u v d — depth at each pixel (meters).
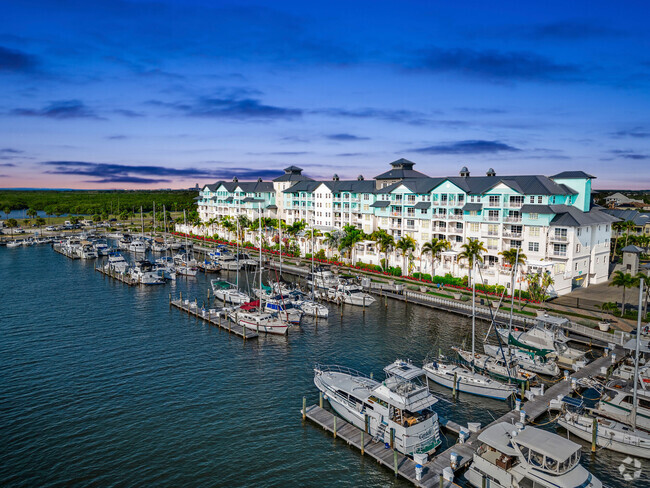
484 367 55.84
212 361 61.09
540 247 89.56
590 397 49.25
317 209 151.88
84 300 93.62
